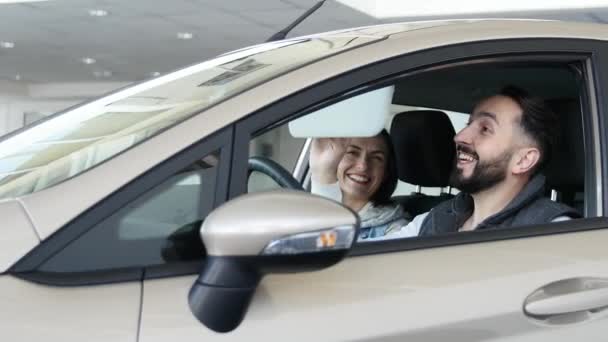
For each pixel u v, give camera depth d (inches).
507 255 58.4
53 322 44.8
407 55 59.4
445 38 61.8
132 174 48.6
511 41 64.3
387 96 60.7
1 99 798.5
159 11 449.4
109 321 45.8
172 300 47.5
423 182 82.8
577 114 75.9
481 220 73.4
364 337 51.3
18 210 46.9
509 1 407.2
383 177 78.3
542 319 58.2
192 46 563.8
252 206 44.7
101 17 473.1
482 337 55.6
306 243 44.0
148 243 48.2
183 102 57.2
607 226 64.3
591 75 67.1
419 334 53.1
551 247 60.6
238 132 51.6
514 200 71.7
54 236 46.3
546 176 78.3
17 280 45.2
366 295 52.2
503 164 72.6
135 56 616.7
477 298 55.5
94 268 46.8
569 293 59.2
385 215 78.0
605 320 61.1
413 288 53.8
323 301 50.9
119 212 47.7
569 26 68.4
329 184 78.0
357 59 57.5
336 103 56.6
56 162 53.2
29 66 685.3
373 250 54.6
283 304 49.8
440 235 57.7
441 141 83.1
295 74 55.3
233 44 549.3
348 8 418.9
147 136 51.2
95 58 632.4
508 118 72.7
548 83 76.7
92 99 71.6
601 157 65.7
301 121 57.5
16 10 460.8
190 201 49.6
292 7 423.5
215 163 50.5
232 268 46.4
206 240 45.8
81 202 47.3
